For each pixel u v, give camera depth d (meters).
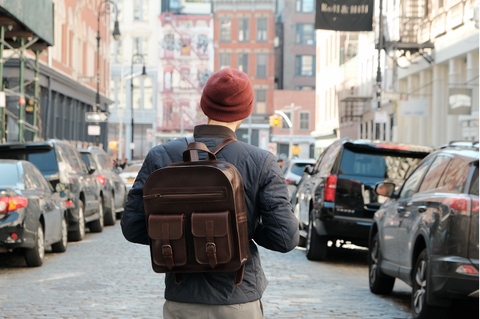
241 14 76.81
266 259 12.54
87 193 15.80
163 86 75.69
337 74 52.53
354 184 11.70
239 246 2.95
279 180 3.17
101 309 7.68
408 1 28.19
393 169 11.73
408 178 8.36
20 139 21.66
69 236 14.93
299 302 8.22
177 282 3.07
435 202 6.77
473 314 7.63
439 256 6.41
